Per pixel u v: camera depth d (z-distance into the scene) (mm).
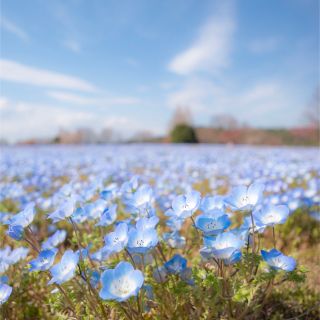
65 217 281
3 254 354
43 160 1581
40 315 345
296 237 552
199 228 245
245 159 1645
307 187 975
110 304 239
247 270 257
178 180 1011
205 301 262
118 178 923
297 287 361
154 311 291
